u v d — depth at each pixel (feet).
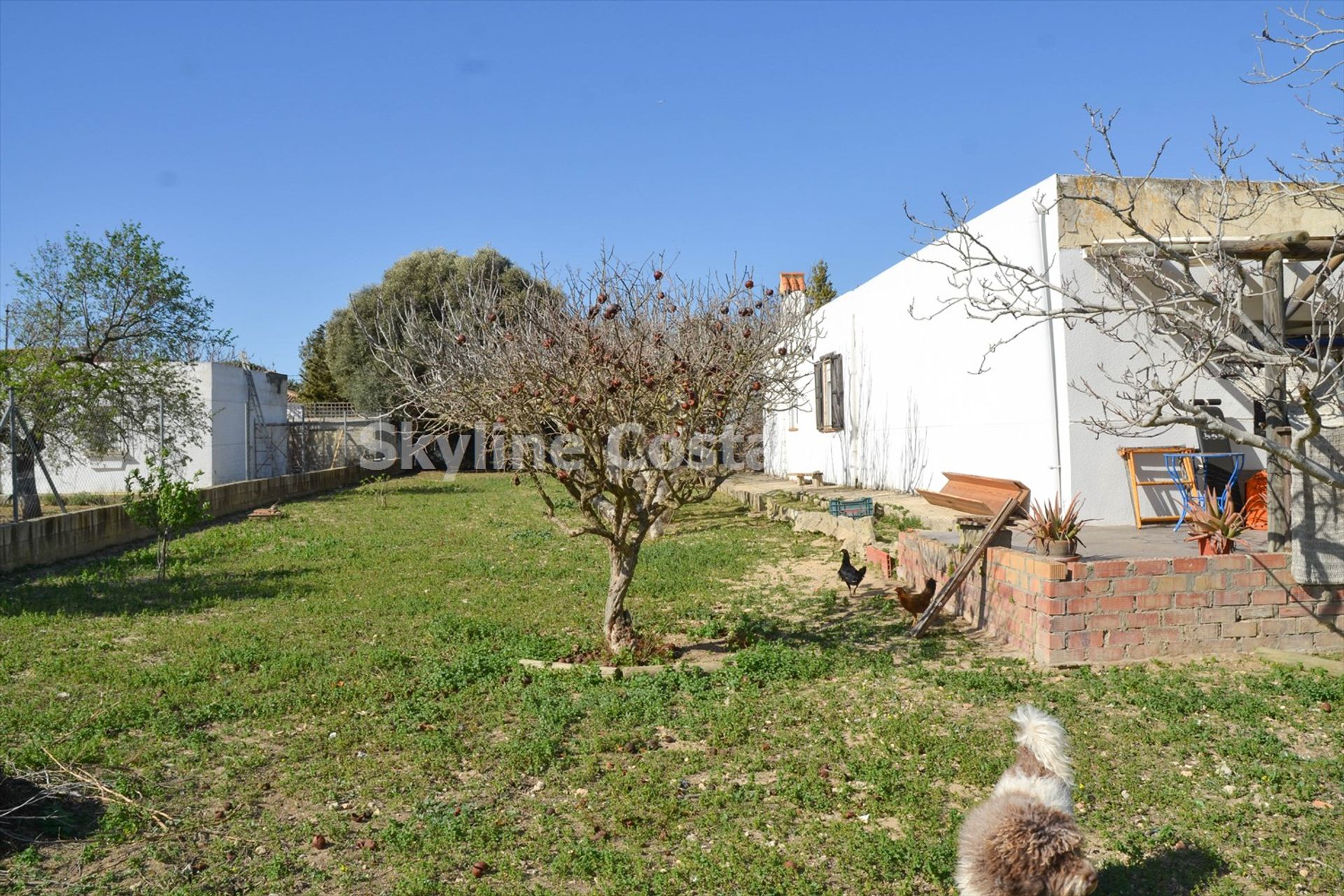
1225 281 20.49
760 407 32.48
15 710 22.08
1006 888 11.88
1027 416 37.09
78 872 14.75
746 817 16.29
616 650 26.84
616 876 14.28
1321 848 14.92
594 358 24.31
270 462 104.63
